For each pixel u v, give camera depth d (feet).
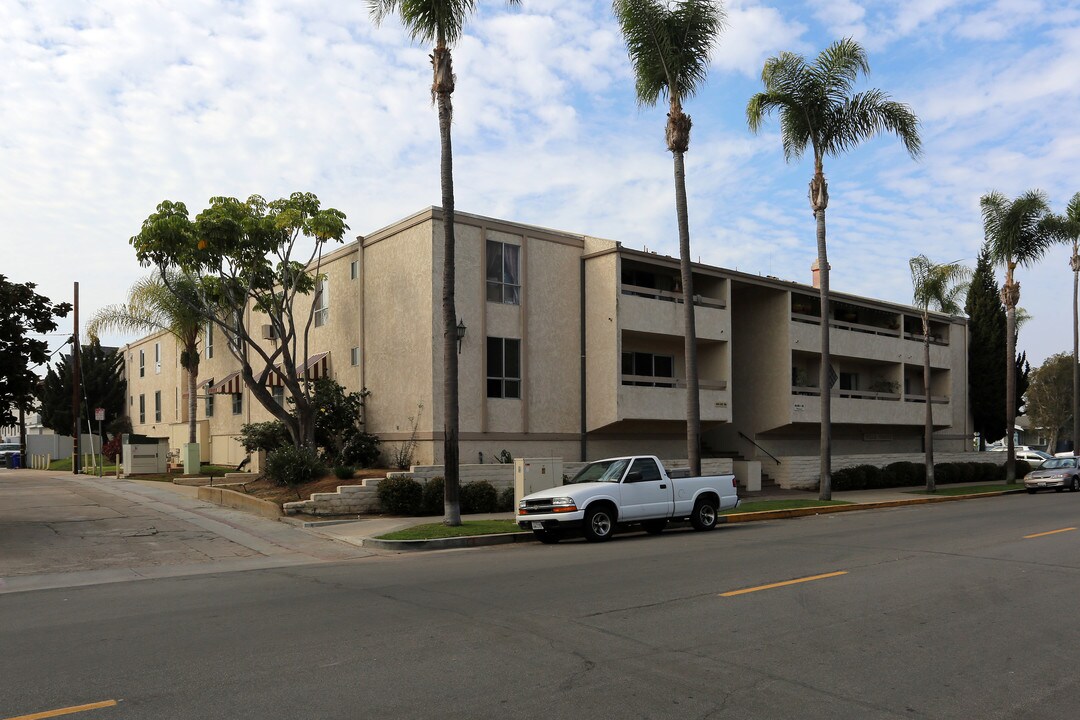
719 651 22.77
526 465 58.70
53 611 29.71
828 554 41.81
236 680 20.07
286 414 73.46
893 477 106.11
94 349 158.10
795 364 109.29
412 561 42.96
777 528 57.67
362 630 25.30
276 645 23.49
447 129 56.18
